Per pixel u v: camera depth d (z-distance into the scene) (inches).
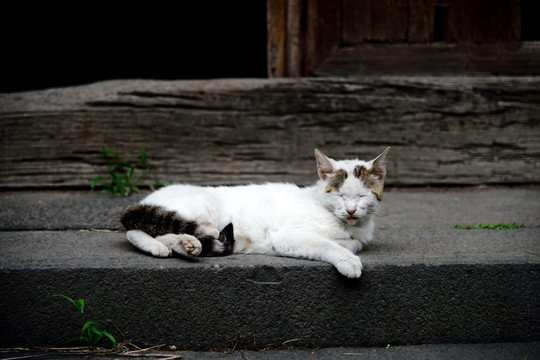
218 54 430.3
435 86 221.6
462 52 227.1
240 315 117.6
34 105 215.5
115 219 168.6
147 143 218.1
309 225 133.4
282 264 118.3
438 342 121.3
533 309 122.3
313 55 225.0
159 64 437.4
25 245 136.3
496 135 226.1
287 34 225.1
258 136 219.9
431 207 195.9
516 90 224.2
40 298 114.1
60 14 419.2
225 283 116.8
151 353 113.3
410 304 119.9
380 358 113.5
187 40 433.1
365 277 118.5
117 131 216.8
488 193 218.4
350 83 220.2
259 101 218.5
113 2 425.4
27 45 417.7
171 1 427.5
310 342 119.0
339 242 131.1
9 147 213.6
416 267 119.4
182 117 217.9
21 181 214.7
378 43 225.9
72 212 176.2
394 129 222.8
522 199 206.5
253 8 414.0
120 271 115.1
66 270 114.3
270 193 143.9
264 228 136.3
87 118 215.6
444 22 228.7
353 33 225.0
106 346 115.7
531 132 226.5
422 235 155.3
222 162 220.2
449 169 226.4
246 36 421.7
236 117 219.0
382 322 119.6
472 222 173.8
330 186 133.5
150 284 115.6
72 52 427.8
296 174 221.1
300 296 118.2
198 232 129.3
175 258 123.2
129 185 210.2
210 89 217.9
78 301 112.8
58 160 215.8
